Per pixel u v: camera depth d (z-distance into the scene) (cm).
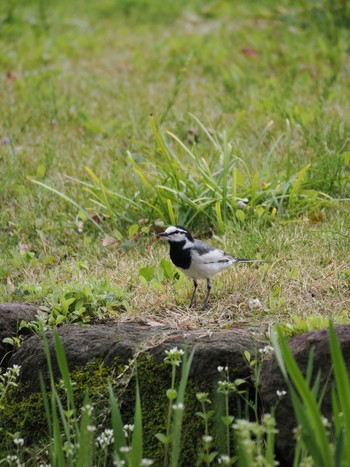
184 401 787
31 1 2408
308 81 1694
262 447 749
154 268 1054
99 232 1191
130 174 1334
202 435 772
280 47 1958
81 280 1007
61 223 1216
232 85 1738
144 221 1199
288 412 738
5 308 923
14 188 1315
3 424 848
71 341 859
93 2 2478
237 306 942
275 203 1189
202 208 1171
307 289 967
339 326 766
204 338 828
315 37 1969
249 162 1325
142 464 646
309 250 1056
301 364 749
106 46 2097
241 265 1051
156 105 1642
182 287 998
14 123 1583
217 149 1269
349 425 619
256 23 2138
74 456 735
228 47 1977
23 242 1193
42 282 1026
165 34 2167
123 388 813
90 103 1698
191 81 1811
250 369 782
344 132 1359
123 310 961
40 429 834
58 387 838
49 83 1797
